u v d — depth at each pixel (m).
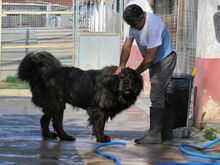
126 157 7.27
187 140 8.70
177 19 12.48
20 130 9.38
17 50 19.52
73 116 11.41
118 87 7.73
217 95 9.79
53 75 8.41
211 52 9.69
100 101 8.02
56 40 20.78
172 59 8.18
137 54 15.55
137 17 7.70
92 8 31.77
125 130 9.73
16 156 7.22
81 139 8.63
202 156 7.39
